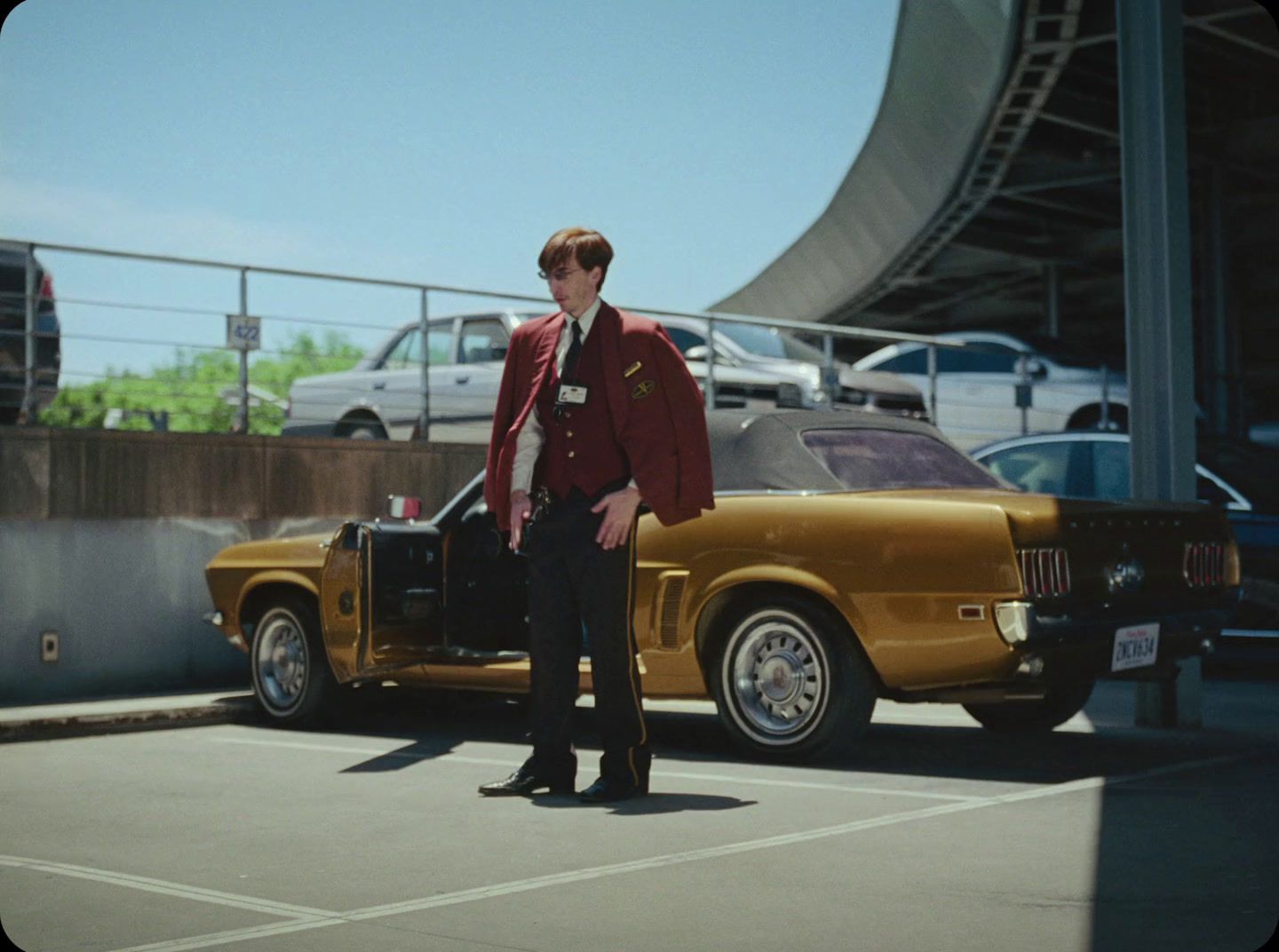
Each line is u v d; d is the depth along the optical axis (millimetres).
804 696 6938
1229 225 27375
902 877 4746
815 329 16266
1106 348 43125
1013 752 7434
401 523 8328
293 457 11625
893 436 7727
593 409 6000
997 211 30484
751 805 6020
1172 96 8219
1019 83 22391
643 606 7305
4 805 6324
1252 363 39562
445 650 8156
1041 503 6691
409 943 4027
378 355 16953
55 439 10453
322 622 8078
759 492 7199
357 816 5961
